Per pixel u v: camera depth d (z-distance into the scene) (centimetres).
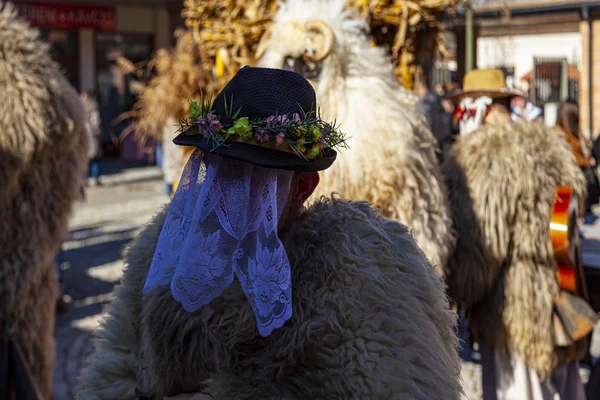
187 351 147
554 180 305
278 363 142
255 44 365
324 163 146
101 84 1792
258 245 139
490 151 306
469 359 475
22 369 309
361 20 288
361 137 269
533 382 308
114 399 165
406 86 365
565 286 301
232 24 368
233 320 143
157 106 636
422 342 142
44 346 327
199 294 139
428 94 724
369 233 151
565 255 296
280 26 286
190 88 608
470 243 302
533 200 298
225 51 374
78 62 1748
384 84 279
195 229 140
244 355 145
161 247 147
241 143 139
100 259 773
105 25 1750
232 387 143
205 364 146
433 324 149
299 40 273
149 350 154
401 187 268
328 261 146
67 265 745
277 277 139
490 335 310
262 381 142
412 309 144
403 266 150
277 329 143
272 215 141
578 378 321
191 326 145
